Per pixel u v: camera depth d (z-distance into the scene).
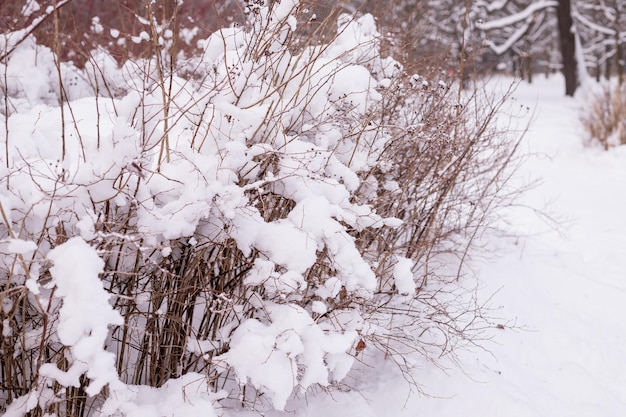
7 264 2.09
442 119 3.67
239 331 2.36
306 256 2.38
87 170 2.17
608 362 3.60
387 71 3.73
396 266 3.01
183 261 2.52
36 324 2.30
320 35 2.89
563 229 5.94
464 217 4.44
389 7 4.34
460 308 3.73
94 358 1.93
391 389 3.06
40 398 2.14
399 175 3.73
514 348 3.57
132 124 2.34
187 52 4.55
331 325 2.68
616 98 9.80
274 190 2.63
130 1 4.48
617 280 4.74
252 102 2.70
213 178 2.37
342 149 3.04
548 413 3.04
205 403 2.27
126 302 2.38
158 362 2.57
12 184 2.16
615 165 8.48
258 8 2.64
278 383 2.22
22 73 3.92
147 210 2.21
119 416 2.27
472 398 3.00
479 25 4.54
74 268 1.92
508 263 4.62
